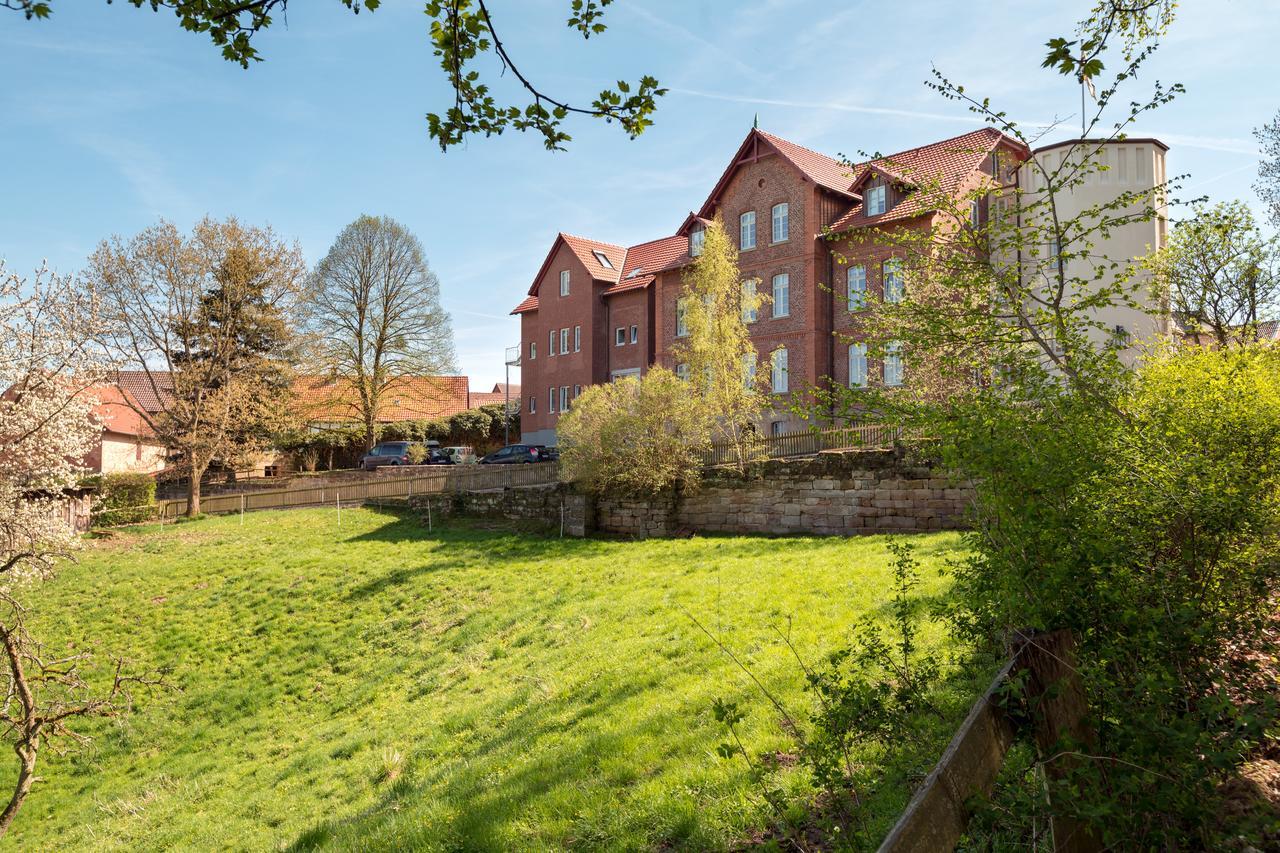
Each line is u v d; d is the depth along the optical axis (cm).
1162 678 319
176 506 3734
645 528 2511
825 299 3309
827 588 1242
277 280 3997
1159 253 1494
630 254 4944
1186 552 373
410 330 5134
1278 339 745
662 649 1116
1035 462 377
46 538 1562
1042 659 323
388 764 1016
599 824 643
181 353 3784
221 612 2127
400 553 2512
